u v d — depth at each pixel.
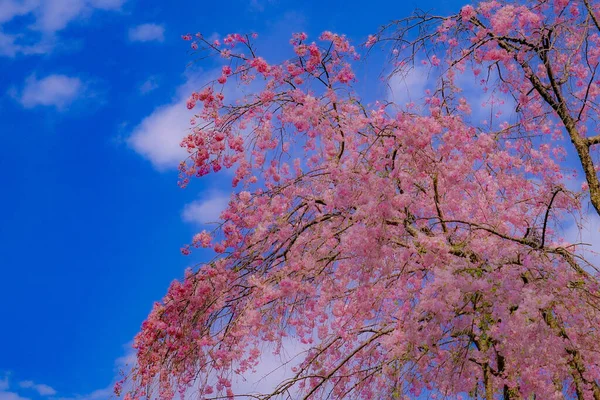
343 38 6.91
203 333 7.21
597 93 7.69
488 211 7.04
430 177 6.61
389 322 6.93
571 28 6.61
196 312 7.18
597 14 6.73
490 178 7.18
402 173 6.20
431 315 5.69
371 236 5.89
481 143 6.35
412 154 6.02
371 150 6.23
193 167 7.18
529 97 7.29
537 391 5.57
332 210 6.71
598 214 6.45
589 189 6.61
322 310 7.07
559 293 5.32
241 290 7.20
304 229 6.88
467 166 6.44
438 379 6.02
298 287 6.69
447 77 6.71
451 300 5.14
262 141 7.18
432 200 7.05
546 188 6.98
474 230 6.32
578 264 5.73
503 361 6.23
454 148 6.35
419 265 6.06
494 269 5.45
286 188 7.04
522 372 5.62
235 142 7.11
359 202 6.07
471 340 5.59
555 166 7.76
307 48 6.88
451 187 6.60
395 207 5.94
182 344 7.18
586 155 6.73
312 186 7.16
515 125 7.30
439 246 5.79
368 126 6.57
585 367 5.54
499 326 5.35
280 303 6.79
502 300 5.25
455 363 5.83
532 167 7.53
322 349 7.09
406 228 6.14
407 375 6.10
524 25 6.70
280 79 7.01
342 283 6.93
